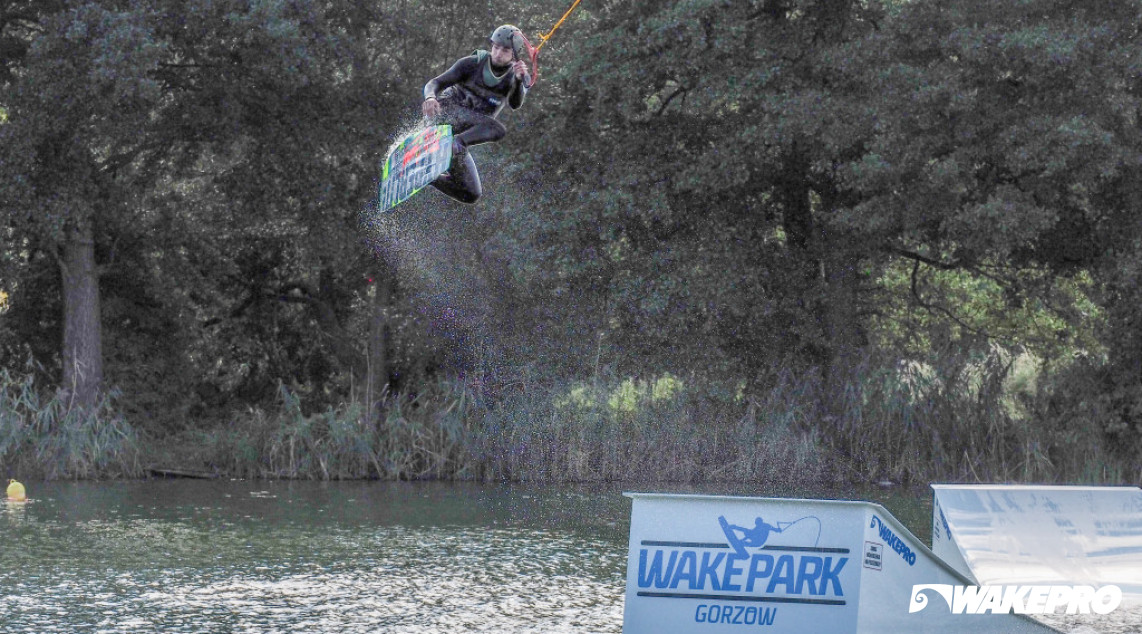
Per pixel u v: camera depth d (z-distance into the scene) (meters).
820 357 113.00
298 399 106.62
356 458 101.44
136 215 115.69
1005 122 96.38
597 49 104.12
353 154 107.56
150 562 53.94
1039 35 91.44
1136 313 102.56
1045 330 117.94
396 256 111.19
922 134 98.12
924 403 105.25
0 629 39.66
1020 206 95.06
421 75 110.25
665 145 110.69
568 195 111.56
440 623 40.91
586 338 108.81
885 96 97.19
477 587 47.94
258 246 123.81
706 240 109.94
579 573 51.44
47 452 96.31
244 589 47.31
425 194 109.38
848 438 103.31
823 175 112.19
